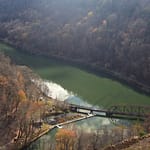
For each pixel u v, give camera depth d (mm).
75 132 102688
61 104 137000
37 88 149750
